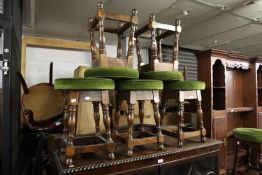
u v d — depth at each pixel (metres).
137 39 2.18
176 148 1.69
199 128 1.93
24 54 3.25
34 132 2.37
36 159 2.02
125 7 2.67
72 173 1.26
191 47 4.73
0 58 1.52
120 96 1.71
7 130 1.54
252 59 3.08
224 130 2.67
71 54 3.79
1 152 1.54
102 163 1.35
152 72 1.77
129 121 1.51
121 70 1.46
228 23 3.23
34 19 3.01
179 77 1.79
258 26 3.35
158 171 1.56
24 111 2.25
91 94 1.39
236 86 3.22
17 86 2.08
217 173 1.90
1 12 1.53
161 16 2.95
